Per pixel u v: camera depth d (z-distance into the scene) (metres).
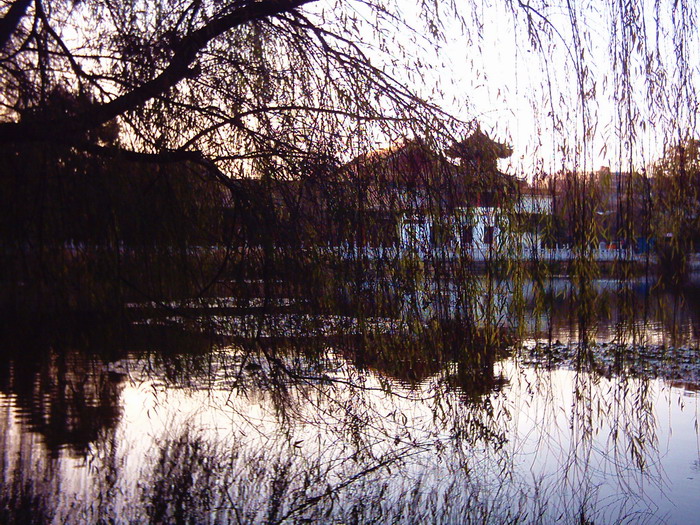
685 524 3.66
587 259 4.85
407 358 4.85
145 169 4.44
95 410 5.51
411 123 4.66
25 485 4.13
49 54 4.01
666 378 6.88
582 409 5.29
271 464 4.55
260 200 4.55
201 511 3.82
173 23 4.46
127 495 4.02
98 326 4.50
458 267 4.73
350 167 4.62
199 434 5.04
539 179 4.87
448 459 4.64
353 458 4.69
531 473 4.38
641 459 4.59
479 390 4.93
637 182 4.79
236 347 4.86
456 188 4.72
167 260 4.55
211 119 4.60
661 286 4.86
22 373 6.19
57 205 4.06
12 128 3.95
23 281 4.06
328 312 4.77
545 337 9.16
